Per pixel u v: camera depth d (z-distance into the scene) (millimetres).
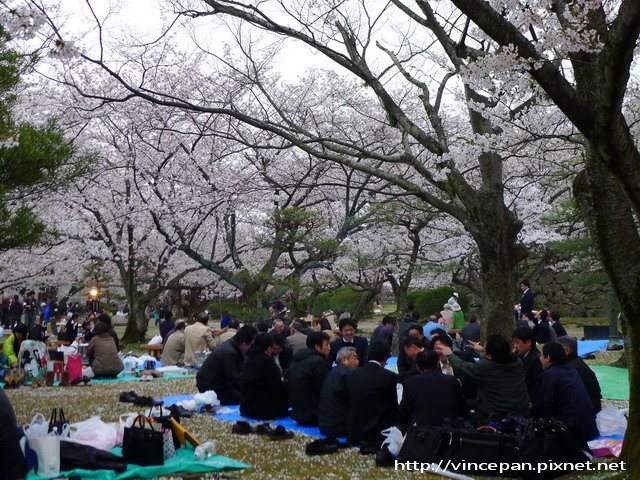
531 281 18672
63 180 8961
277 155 17844
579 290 22922
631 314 4906
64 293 29344
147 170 17688
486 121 8992
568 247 15695
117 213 18484
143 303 19953
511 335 8414
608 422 6340
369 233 18625
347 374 6520
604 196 4988
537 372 6707
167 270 21609
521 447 5141
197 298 22422
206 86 16625
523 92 5543
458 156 12203
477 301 20562
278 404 7754
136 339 19781
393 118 8742
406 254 18125
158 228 16844
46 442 4941
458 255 18312
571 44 4316
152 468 5258
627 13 3600
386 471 5375
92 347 11469
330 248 14836
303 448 6195
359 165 8664
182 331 13133
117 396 9297
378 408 6238
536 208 16703
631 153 4250
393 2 8031
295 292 16297
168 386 10484
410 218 15672
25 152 7758
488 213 8523
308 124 17750
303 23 8258
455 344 12414
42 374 10828
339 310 24000
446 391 5797
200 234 20500
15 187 8469
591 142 4363
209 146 17844
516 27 4617
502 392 5930
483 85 5371
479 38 6492
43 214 17906
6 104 8797
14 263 22453
